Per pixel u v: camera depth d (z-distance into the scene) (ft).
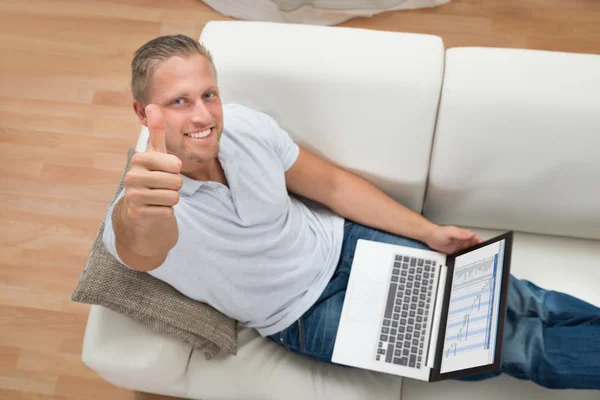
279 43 4.69
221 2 7.70
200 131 3.98
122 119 7.27
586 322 4.57
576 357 4.44
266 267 4.55
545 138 4.59
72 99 7.43
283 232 4.63
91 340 4.30
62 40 7.79
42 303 6.40
